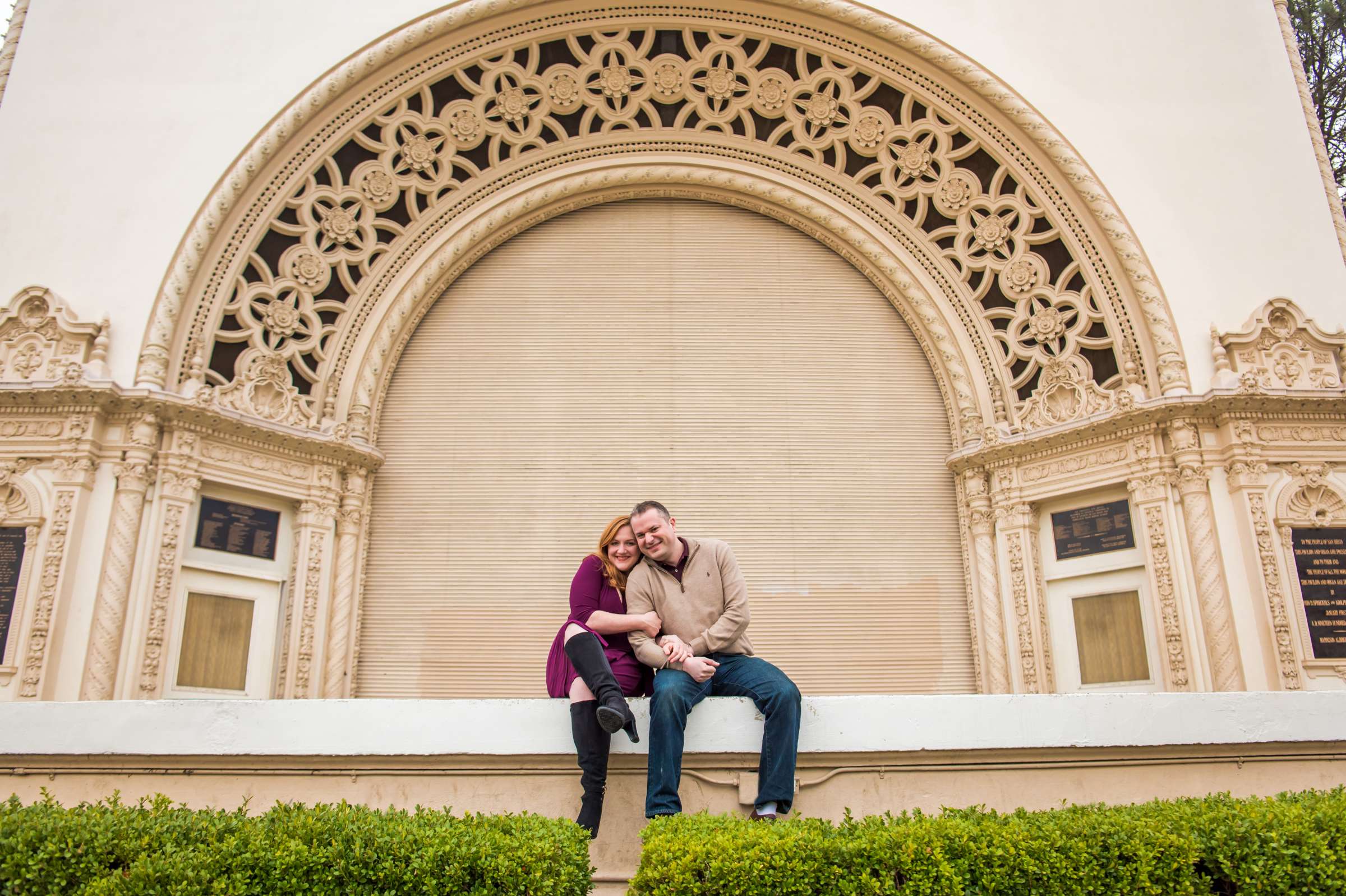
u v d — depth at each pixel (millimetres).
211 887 3576
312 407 11078
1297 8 15492
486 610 11086
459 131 11711
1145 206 10703
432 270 11820
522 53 11625
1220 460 9844
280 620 10344
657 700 4625
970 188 11703
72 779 5051
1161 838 3914
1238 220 10656
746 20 11500
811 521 11594
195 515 9914
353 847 3730
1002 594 10961
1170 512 9836
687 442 11789
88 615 8984
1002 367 11680
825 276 12609
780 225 12766
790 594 11305
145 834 3801
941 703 5059
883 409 12109
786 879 3670
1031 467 11062
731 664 5055
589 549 11328
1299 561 9453
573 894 3783
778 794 4527
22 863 3564
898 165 12039
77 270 10008
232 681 9859
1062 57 11227
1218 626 9352
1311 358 10062
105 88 10594
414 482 11539
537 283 12344
